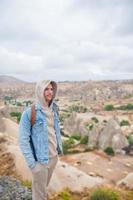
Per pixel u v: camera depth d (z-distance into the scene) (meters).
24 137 6.99
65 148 47.47
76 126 70.94
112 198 17.81
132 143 52.50
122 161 43.06
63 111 166.38
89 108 178.12
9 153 23.77
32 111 7.07
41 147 7.04
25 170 20.59
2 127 35.81
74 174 23.83
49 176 7.58
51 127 7.31
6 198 10.41
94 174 34.53
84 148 49.69
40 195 7.30
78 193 20.61
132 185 27.62
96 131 53.88
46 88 7.11
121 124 95.19
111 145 50.09
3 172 20.88
